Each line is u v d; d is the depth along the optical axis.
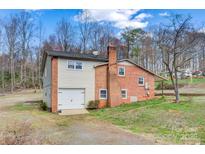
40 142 8.81
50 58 21.69
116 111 19.28
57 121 15.30
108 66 23.47
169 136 10.32
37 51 54.03
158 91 34.62
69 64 21.52
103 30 54.12
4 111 20.25
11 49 50.69
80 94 21.98
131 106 21.27
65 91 21.20
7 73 52.44
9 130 10.91
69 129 12.35
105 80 23.39
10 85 49.00
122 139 9.83
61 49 53.75
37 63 53.12
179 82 40.69
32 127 12.59
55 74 20.73
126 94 24.27
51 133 11.17
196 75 50.34
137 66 25.38
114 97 23.16
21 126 12.30
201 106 18.23
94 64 22.94
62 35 54.31
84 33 54.22
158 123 13.52
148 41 51.12
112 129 12.33
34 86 48.16
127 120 15.06
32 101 29.02
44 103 23.56
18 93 41.84
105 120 15.62
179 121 13.62
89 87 22.47
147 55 52.62
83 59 22.20
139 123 13.95
